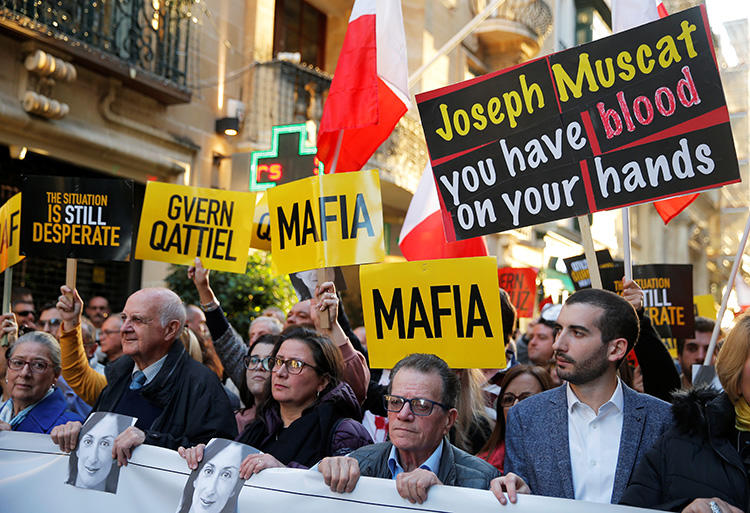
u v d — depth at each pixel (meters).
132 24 9.73
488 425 3.93
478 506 2.62
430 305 3.58
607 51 3.52
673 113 3.40
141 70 9.61
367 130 5.09
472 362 3.50
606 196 3.49
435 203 5.01
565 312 3.00
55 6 8.77
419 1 14.54
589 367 2.92
